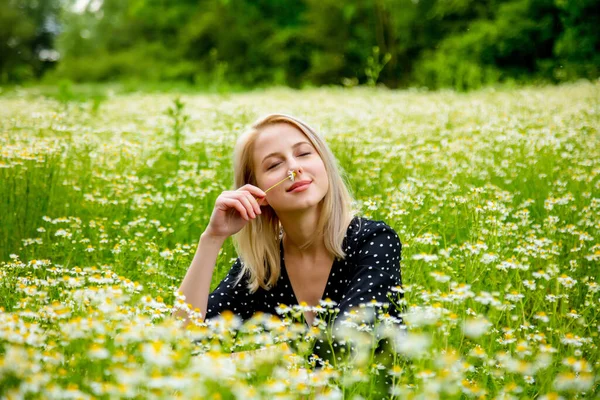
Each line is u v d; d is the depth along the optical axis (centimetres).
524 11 2383
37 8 6228
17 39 5588
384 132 677
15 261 343
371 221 291
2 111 845
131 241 408
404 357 233
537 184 484
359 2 3192
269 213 294
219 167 579
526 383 223
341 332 233
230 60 3625
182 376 174
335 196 285
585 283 329
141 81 3547
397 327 246
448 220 410
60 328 211
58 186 492
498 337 276
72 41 5319
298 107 985
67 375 190
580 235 360
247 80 3384
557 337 272
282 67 3456
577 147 603
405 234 366
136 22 4778
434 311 224
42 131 628
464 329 228
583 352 265
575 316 272
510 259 305
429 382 190
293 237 286
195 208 480
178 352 190
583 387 201
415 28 3017
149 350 179
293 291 292
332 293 287
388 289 266
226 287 299
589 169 517
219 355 185
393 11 3000
